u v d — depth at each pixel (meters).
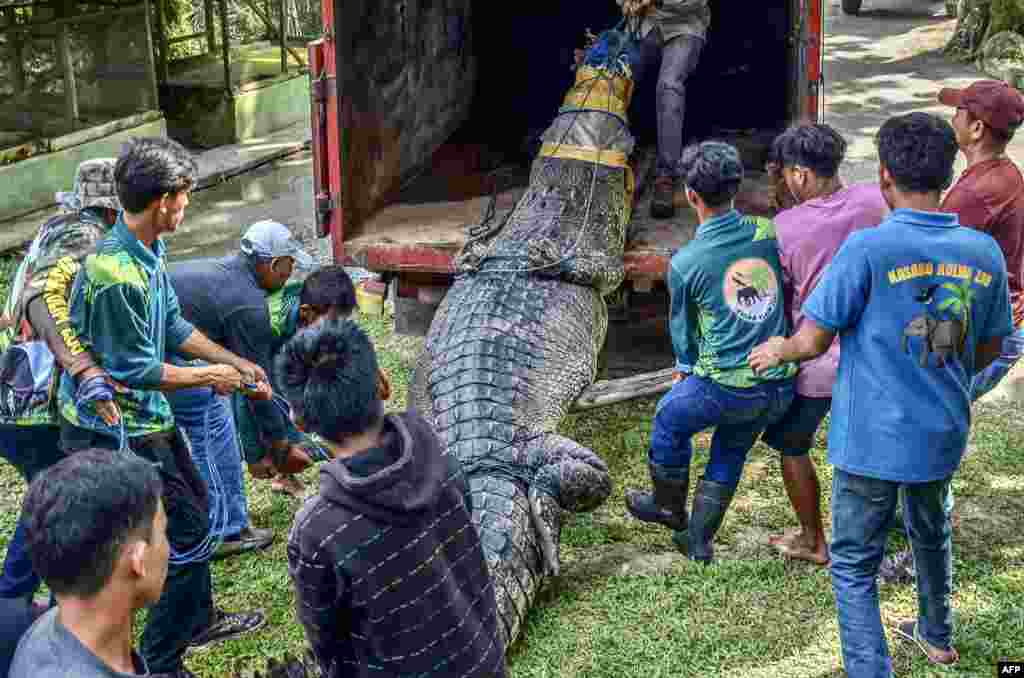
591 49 6.49
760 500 5.02
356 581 2.45
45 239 3.66
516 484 4.50
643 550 4.68
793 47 6.09
